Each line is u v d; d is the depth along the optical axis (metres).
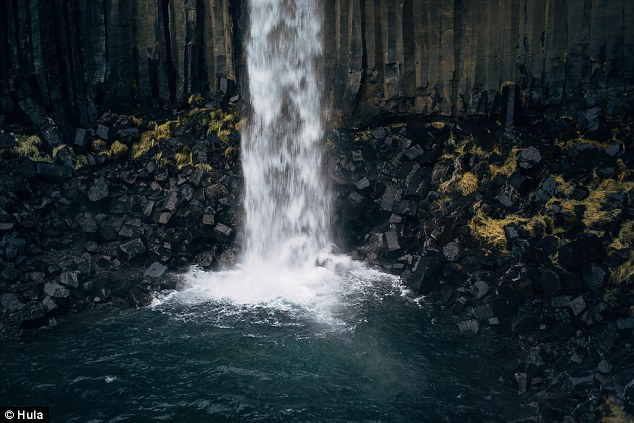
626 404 13.84
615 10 19.28
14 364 16.25
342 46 23.17
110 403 14.91
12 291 18.84
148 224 21.72
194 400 15.06
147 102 24.31
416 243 20.78
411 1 22.33
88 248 20.89
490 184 20.50
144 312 18.77
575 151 19.62
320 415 14.59
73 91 23.38
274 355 16.75
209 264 21.03
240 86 24.33
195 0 23.75
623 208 17.72
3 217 20.31
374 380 15.80
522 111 21.61
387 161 22.94
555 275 16.88
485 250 19.12
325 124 23.72
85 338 17.47
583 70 20.30
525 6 20.72
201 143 23.52
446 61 22.33
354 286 20.17
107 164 23.11
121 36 23.56
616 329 15.41
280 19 23.50
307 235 22.75
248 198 22.80
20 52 22.48
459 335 17.56
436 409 14.78
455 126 22.61
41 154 22.27
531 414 14.51
